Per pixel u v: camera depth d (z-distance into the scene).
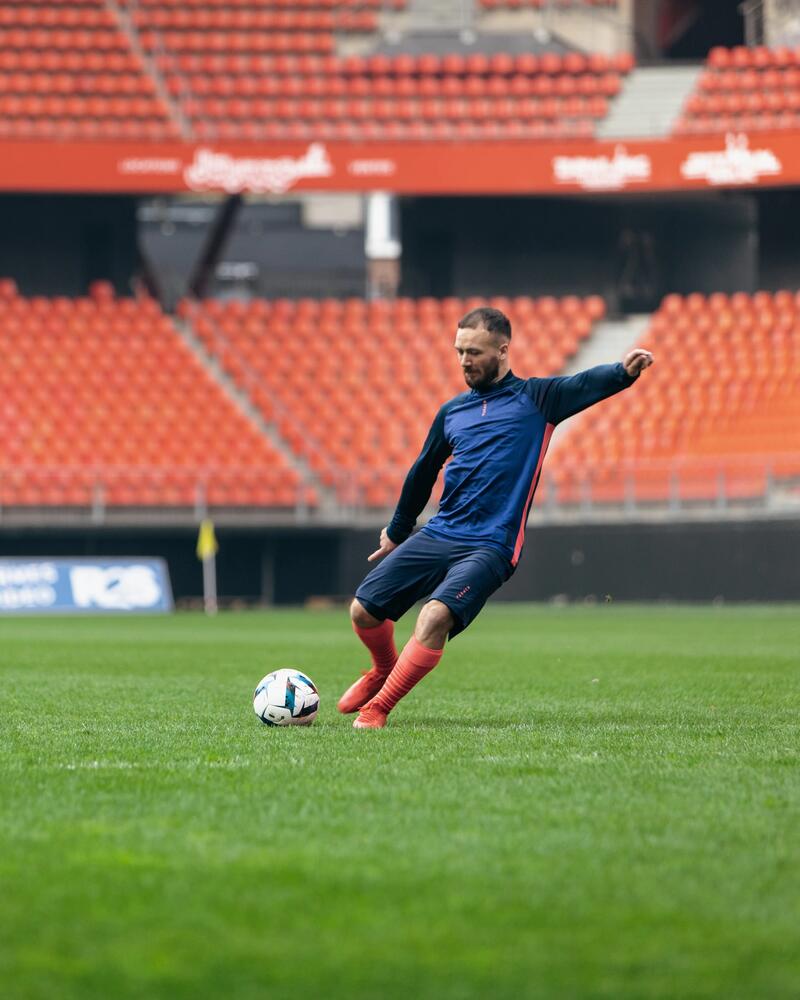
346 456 69.00
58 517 63.59
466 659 29.70
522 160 70.94
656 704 19.27
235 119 77.25
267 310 74.12
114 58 78.38
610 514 63.12
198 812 10.11
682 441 67.75
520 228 75.31
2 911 7.41
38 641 37.44
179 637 39.72
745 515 60.41
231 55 80.12
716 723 16.52
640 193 74.38
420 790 11.05
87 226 74.81
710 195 75.06
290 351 72.56
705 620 49.03
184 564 65.94
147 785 11.32
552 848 8.89
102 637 39.78
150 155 70.25
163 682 23.41
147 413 69.25
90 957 6.62
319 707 18.28
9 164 69.75
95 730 15.49
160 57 78.31
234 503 65.12
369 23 82.56
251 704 19.06
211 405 69.81
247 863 8.45
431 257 77.38
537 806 10.35
